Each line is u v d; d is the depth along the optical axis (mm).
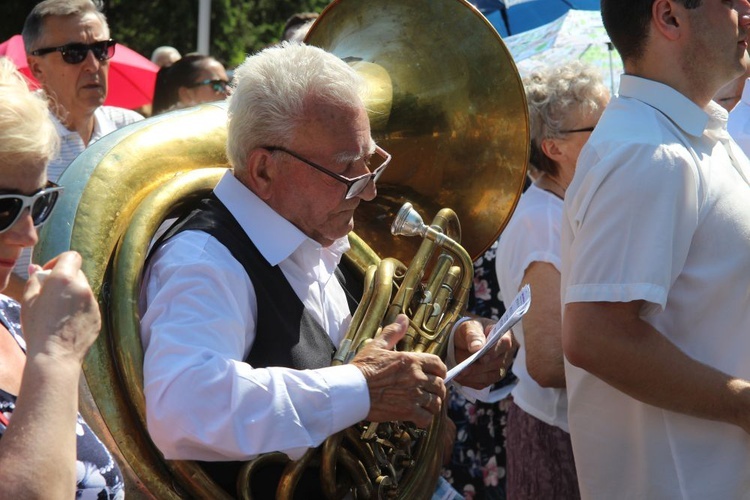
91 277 1690
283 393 1678
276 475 1835
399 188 2344
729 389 1895
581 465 2148
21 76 1468
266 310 1848
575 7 5188
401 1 2416
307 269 1945
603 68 4668
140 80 6238
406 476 2006
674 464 1998
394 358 1778
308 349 1891
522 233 2803
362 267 2203
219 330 1722
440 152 2340
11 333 1567
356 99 1875
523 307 1937
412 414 1762
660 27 2027
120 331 1702
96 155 1791
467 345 2141
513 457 2936
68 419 1297
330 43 2500
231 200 1896
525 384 2887
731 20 2018
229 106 1899
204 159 1954
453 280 2100
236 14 13383
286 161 1848
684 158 1926
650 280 1871
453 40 2355
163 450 1665
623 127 2010
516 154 2340
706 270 1959
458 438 3254
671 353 1909
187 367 1651
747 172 2098
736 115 2984
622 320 1911
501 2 5289
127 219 1784
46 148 1453
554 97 2861
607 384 2086
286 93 1831
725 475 1975
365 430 1873
